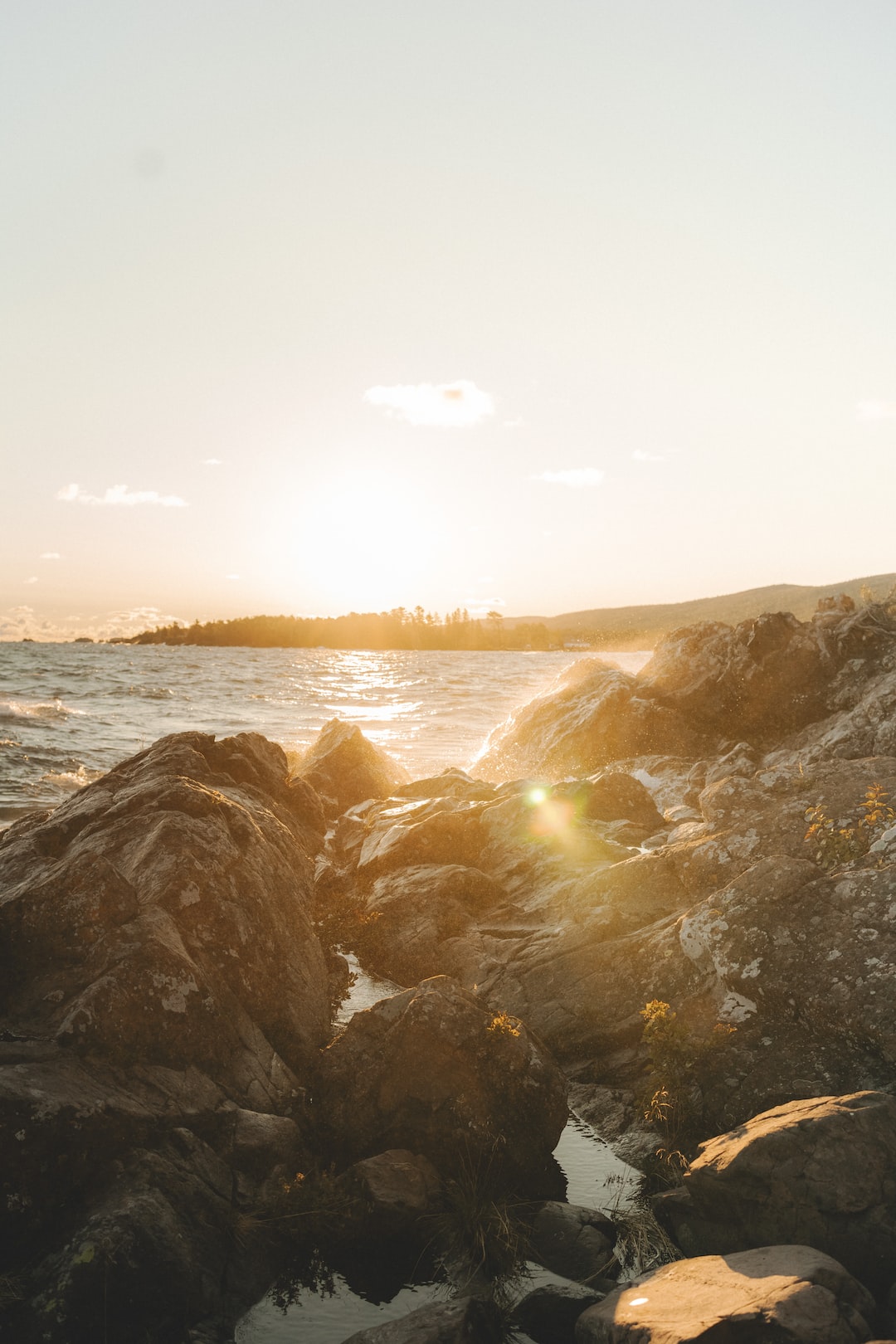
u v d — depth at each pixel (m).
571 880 11.70
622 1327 4.92
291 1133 7.08
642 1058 8.82
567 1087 8.34
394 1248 6.37
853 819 10.19
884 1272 5.48
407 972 11.11
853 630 20.14
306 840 14.52
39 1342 4.99
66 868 7.94
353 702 52.56
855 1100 6.23
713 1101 7.80
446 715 45.31
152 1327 5.30
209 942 8.20
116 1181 5.97
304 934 9.98
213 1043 7.34
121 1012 6.87
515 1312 5.73
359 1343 5.15
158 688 60.47
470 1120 7.16
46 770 26.05
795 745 18.80
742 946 8.38
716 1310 4.71
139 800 9.76
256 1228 6.24
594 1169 7.57
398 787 20.36
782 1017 8.04
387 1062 7.47
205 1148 6.51
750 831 10.32
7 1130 5.70
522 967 10.15
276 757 16.25
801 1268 5.03
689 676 21.28
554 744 21.36
